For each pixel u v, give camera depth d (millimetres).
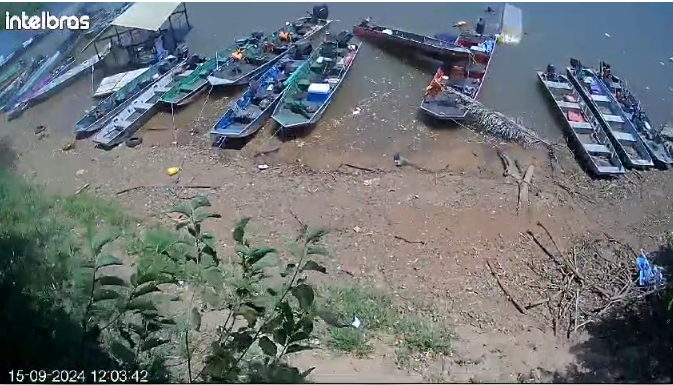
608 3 28578
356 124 21469
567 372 11836
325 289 13992
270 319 7008
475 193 18094
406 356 11773
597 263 15547
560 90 22609
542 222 17000
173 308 11258
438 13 28203
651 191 18156
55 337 7918
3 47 26438
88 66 24844
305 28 26703
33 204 15703
